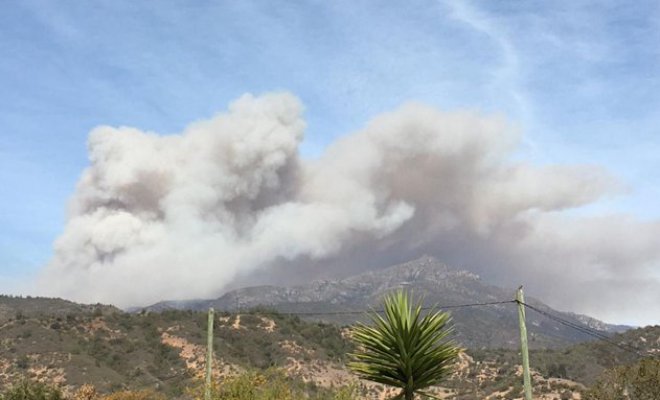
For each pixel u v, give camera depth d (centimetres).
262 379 3180
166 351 14350
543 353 15100
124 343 14462
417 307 1609
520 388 11431
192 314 16888
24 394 5272
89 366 12725
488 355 15625
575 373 12419
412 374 1602
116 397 6931
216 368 13312
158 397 7150
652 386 5544
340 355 15300
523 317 2612
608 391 5794
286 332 16138
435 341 1606
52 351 13200
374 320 1633
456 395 11394
